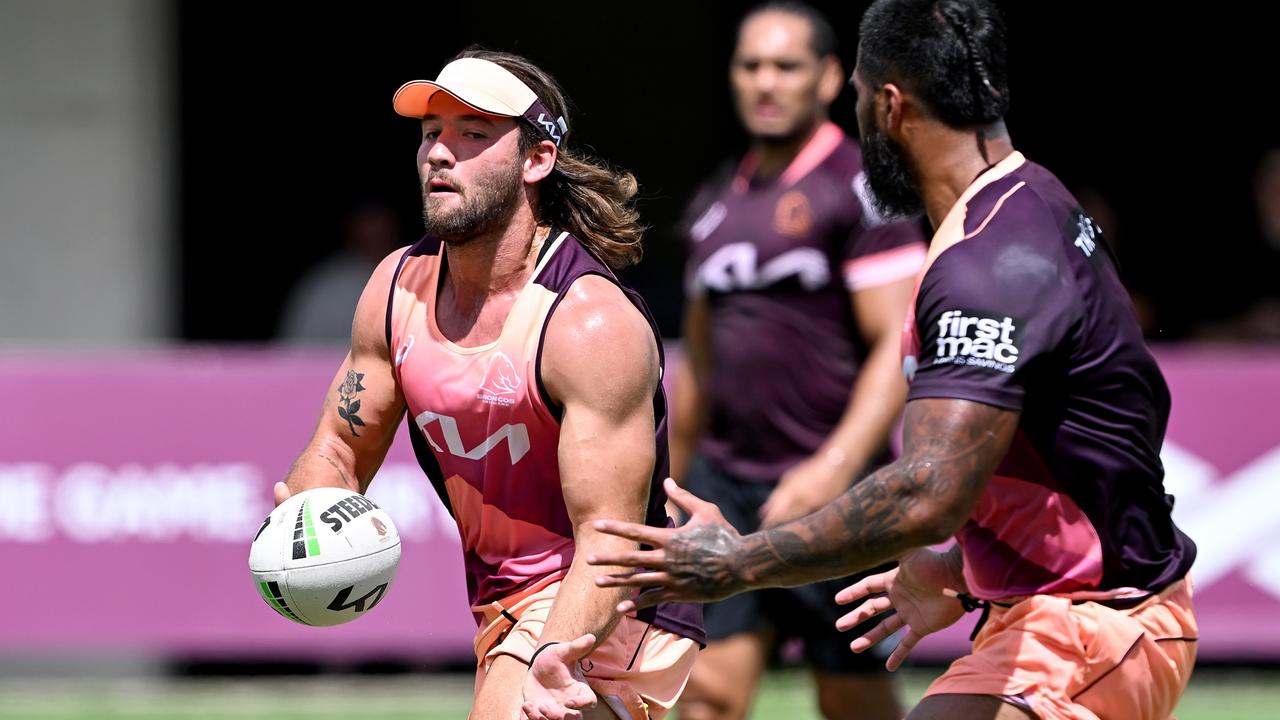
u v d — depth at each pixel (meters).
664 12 48.25
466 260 14.46
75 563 28.27
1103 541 13.31
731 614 20.73
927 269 13.20
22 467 28.25
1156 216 48.38
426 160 14.34
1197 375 28.39
